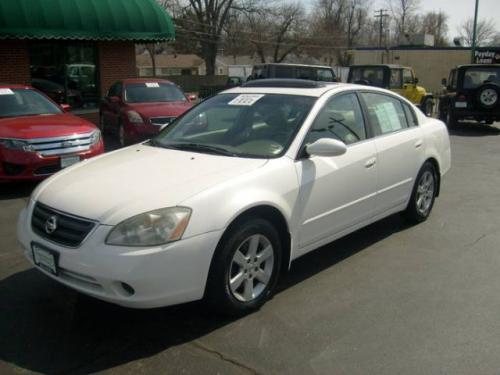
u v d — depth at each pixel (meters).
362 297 4.06
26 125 7.49
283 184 3.85
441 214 6.38
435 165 6.01
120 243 3.14
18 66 14.02
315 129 4.30
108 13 14.42
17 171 7.18
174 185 3.48
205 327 3.57
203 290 3.38
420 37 47.19
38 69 14.49
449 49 43.72
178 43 56.09
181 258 3.22
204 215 3.33
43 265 3.48
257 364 3.15
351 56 46.59
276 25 57.81
